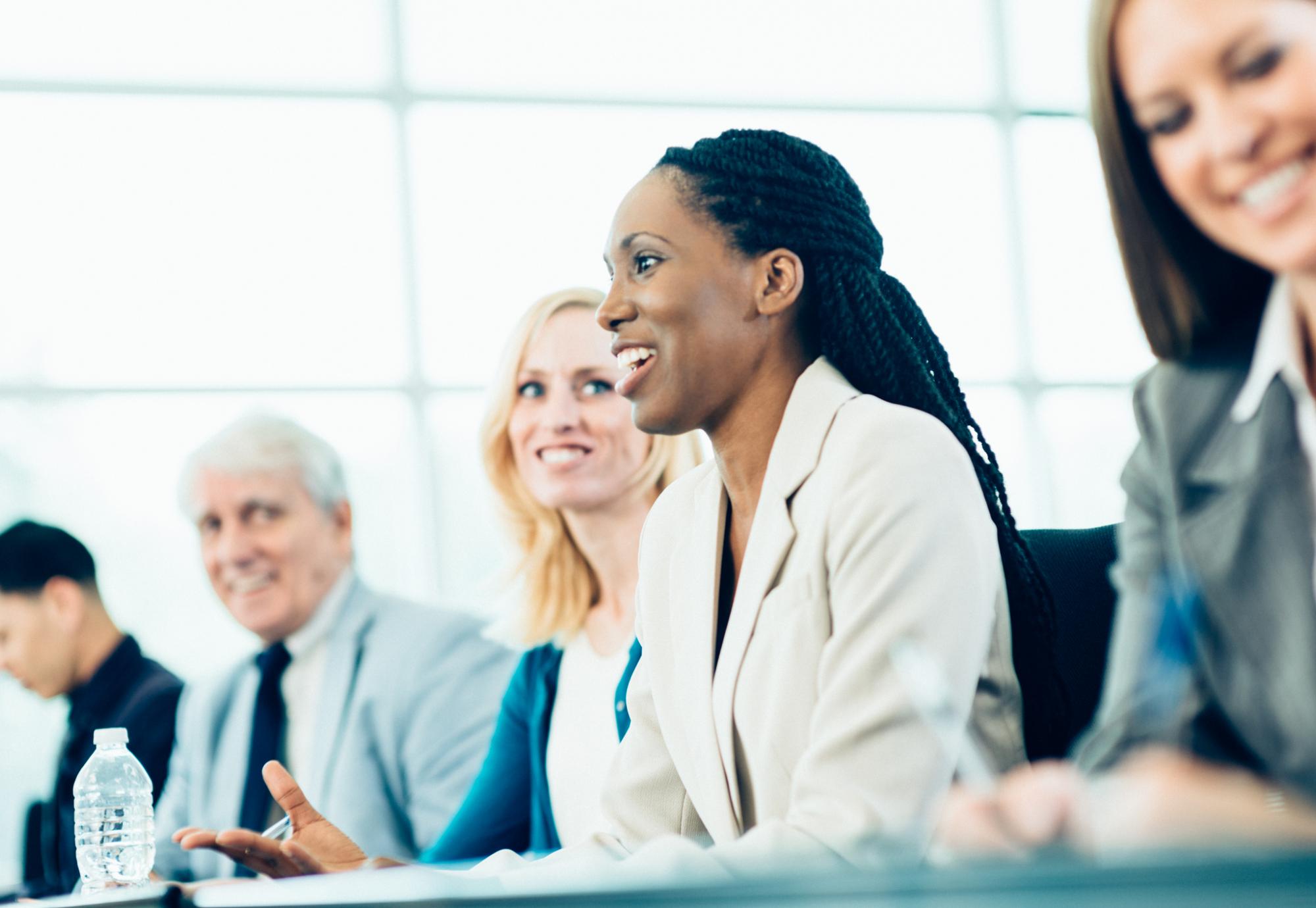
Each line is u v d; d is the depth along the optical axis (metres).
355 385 6.54
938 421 1.58
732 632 1.61
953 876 0.72
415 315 6.60
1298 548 1.26
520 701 2.62
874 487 1.51
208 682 3.43
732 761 1.58
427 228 6.68
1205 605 1.28
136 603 6.23
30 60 6.38
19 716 5.86
